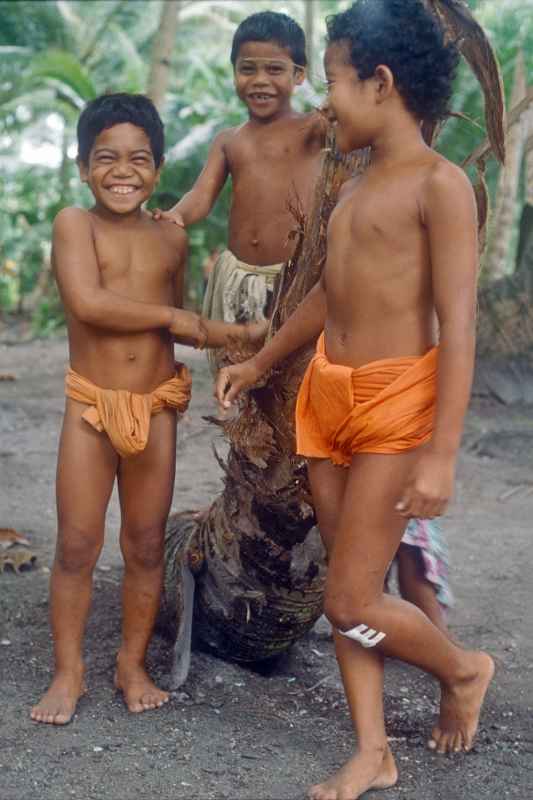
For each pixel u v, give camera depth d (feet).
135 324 11.03
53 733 10.80
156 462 11.40
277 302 11.12
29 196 60.59
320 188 10.74
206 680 12.04
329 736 10.88
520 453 23.86
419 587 12.31
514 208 33.86
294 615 11.91
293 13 58.65
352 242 9.35
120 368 11.17
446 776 10.11
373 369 9.23
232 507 11.62
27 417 27.86
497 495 20.76
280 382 10.94
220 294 13.58
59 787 9.76
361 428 9.27
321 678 12.35
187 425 26.66
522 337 29.71
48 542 17.26
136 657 11.64
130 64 54.44
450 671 10.23
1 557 15.90
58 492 11.34
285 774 10.07
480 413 27.86
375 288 9.21
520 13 38.63
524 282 29.86
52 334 49.55
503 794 9.79
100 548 11.48
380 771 9.72
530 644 13.47
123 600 11.69
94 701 11.53
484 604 14.80
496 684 12.28
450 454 8.77
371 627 9.53
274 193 13.30
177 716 11.22
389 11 8.98
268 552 11.49
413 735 10.94
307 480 11.03
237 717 11.25
